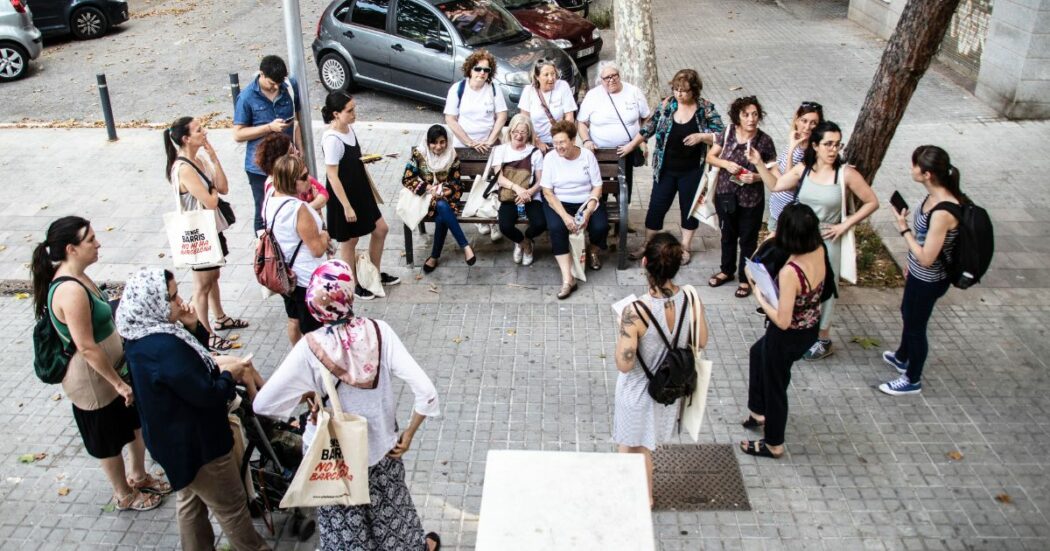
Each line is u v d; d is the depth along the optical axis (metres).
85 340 4.84
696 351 4.93
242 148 11.81
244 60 16.33
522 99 8.98
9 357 7.25
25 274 8.59
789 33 17.77
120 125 12.81
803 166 6.63
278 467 5.14
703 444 6.08
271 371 7.00
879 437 6.12
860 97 13.53
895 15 16.25
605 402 6.56
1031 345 7.18
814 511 5.47
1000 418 6.30
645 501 3.03
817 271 5.28
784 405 5.72
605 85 8.53
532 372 6.92
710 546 5.20
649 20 12.24
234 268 8.65
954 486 5.66
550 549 2.84
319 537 5.29
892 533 5.29
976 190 10.06
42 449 6.17
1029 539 5.23
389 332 4.31
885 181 10.42
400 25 13.37
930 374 6.83
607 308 7.83
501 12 13.68
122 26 19.22
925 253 5.91
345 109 7.11
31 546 5.30
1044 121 12.11
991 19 12.62
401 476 4.62
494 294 8.09
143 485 5.67
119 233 9.44
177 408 4.40
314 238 6.10
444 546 5.26
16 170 11.13
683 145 8.05
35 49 15.40
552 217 7.86
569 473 3.16
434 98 13.27
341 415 4.15
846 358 7.05
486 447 6.08
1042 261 8.51
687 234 8.49
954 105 12.85
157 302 4.33
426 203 8.16
